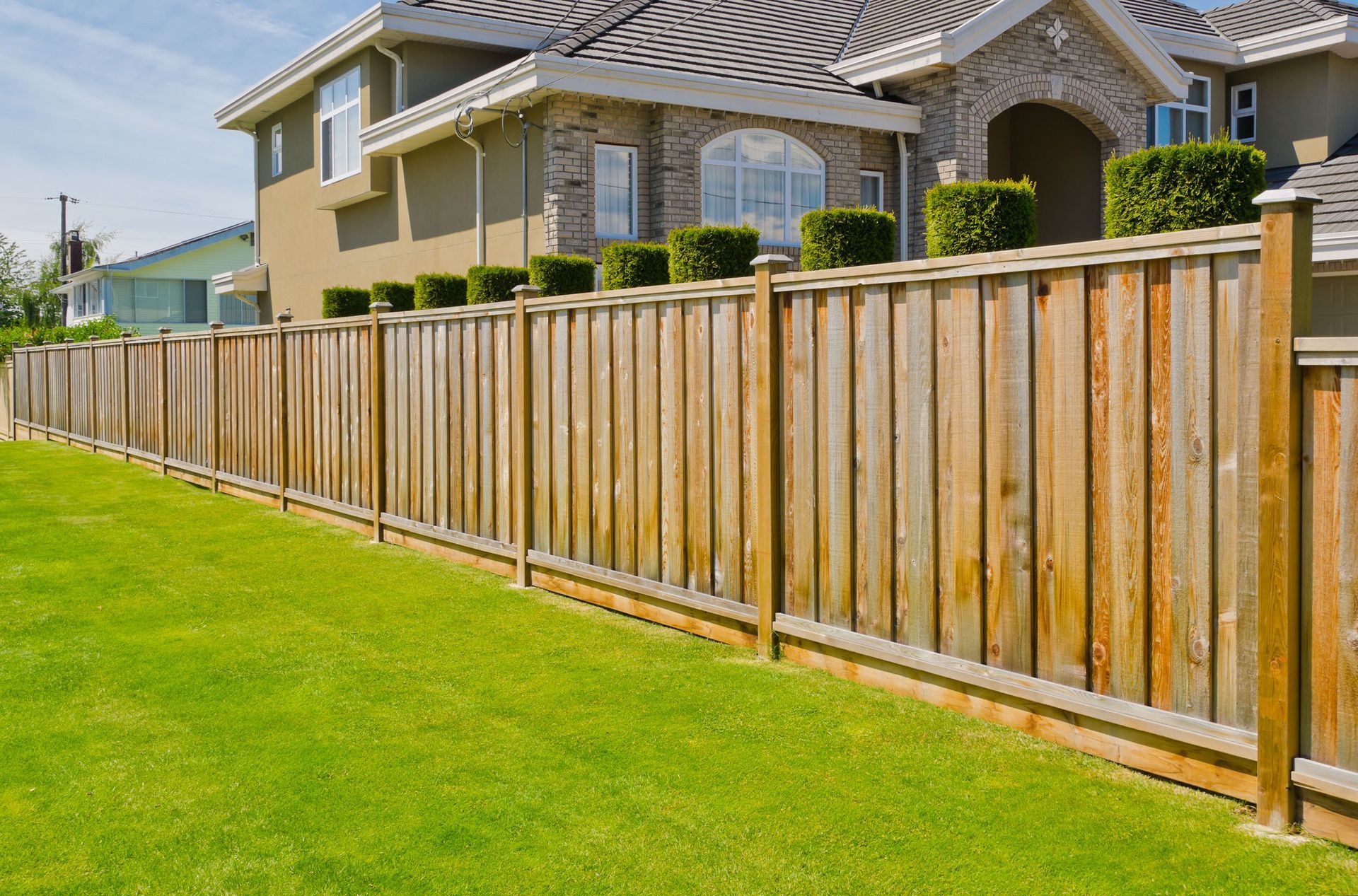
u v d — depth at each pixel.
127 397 14.86
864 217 8.33
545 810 3.66
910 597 4.62
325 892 3.16
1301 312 3.23
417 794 3.81
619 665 5.25
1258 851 3.20
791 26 15.71
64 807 3.76
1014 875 3.12
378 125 15.51
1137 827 3.38
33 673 5.28
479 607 6.49
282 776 3.99
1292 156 15.94
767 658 5.30
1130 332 3.73
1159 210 5.82
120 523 9.69
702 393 5.63
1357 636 3.13
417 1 15.45
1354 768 3.16
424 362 8.12
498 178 13.87
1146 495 3.71
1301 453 3.25
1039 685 4.08
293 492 10.21
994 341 4.21
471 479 7.64
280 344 10.24
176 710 4.74
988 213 6.96
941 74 13.83
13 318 56.28
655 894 3.10
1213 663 3.53
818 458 5.03
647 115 12.98
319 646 5.68
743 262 8.77
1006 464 4.18
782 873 3.19
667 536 5.93
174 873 3.29
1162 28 15.55
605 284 9.84
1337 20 14.92
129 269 39.44
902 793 3.69
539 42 15.90
